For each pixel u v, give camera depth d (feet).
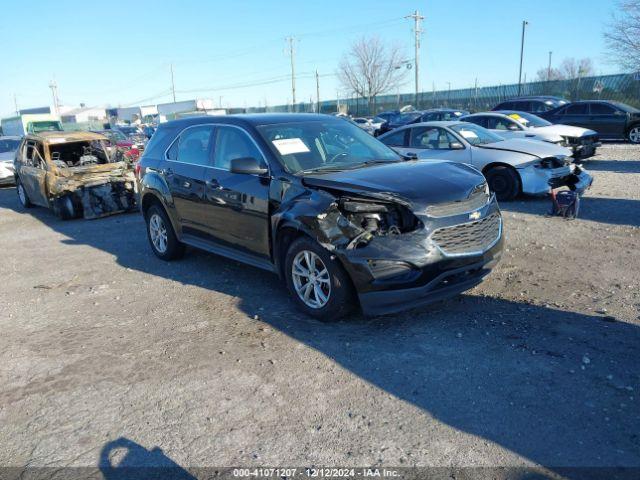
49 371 13.66
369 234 13.87
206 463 9.80
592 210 28.19
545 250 21.40
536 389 11.47
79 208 35.58
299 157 17.04
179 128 21.83
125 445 10.47
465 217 14.47
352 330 14.90
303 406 11.41
